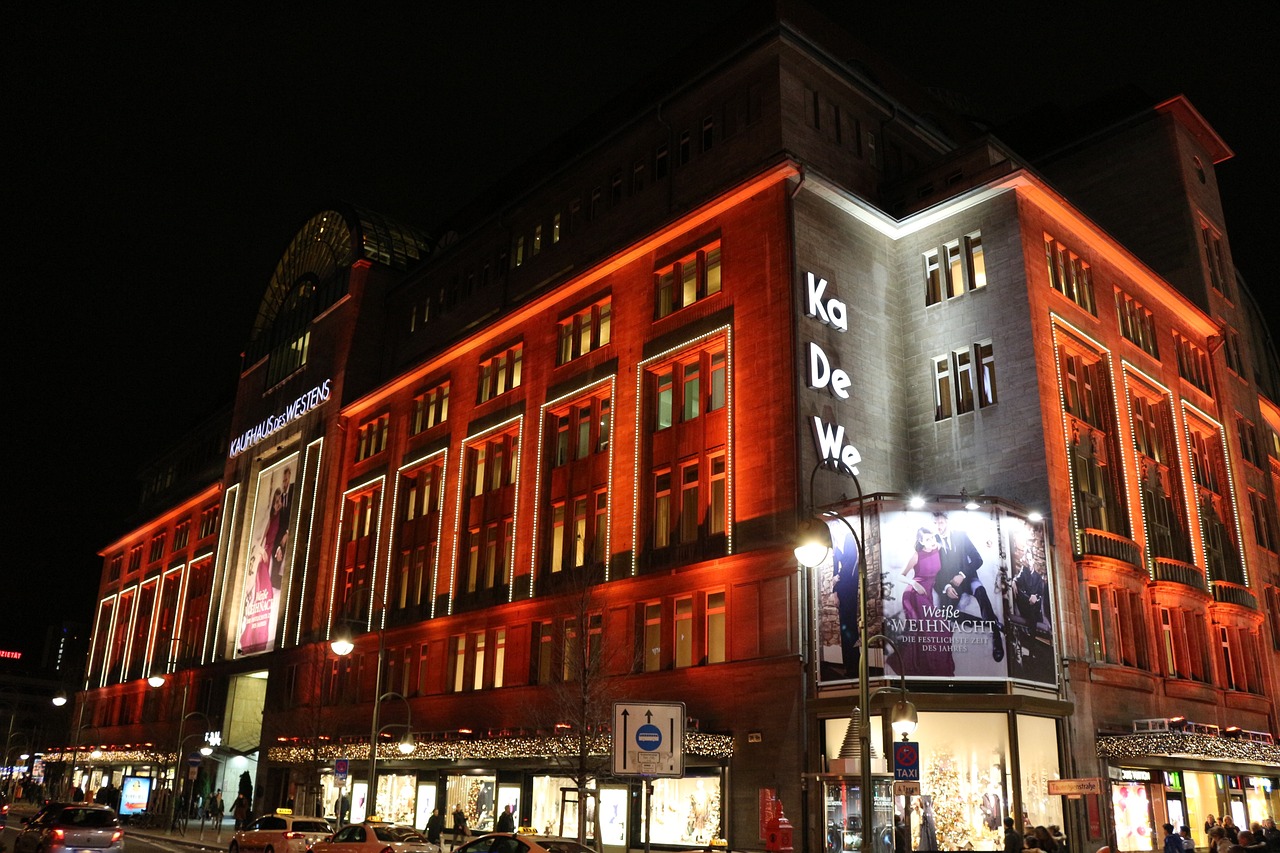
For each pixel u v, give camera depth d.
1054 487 36.97
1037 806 32.38
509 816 37.69
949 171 43.78
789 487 36.03
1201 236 54.06
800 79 43.62
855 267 41.75
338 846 30.47
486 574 50.47
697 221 43.16
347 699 57.81
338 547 63.59
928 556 33.41
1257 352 63.50
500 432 51.94
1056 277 42.06
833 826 32.09
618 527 42.66
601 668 39.31
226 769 69.81
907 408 41.91
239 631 72.12
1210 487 49.06
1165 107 53.94
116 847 29.31
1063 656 34.88
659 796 36.81
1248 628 47.06
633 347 44.59
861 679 20.83
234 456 80.69
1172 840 27.34
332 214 75.62
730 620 36.66
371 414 64.50
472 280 60.16
